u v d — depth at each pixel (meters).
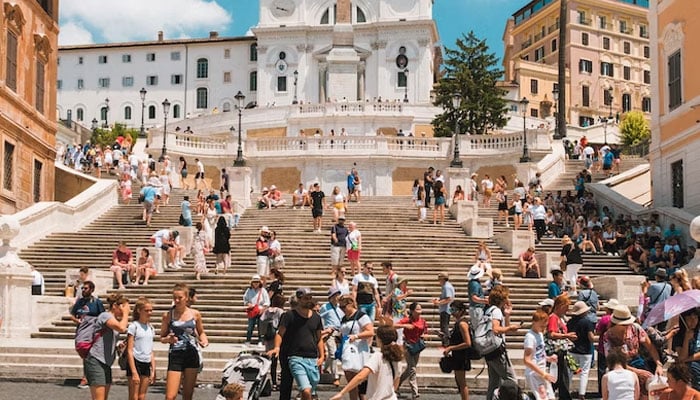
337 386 16.19
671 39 32.16
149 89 102.38
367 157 48.34
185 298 11.98
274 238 23.67
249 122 71.19
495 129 70.81
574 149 55.44
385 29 94.81
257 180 49.50
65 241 29.19
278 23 96.94
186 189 41.56
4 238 20.56
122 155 46.47
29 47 33.50
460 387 13.45
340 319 15.75
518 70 97.62
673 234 27.67
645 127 75.88
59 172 37.50
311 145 48.97
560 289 19.22
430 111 69.62
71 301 21.34
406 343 14.93
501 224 32.91
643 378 10.95
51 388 15.62
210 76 101.44
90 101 103.31
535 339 12.30
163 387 15.98
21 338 20.02
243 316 21.00
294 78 96.00
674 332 13.79
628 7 107.06
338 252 24.02
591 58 103.62
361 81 94.94
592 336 13.89
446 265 25.88
